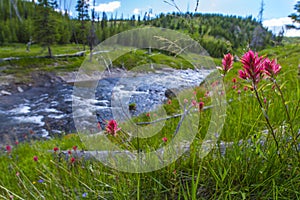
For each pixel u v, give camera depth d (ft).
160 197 5.35
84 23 103.45
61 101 51.49
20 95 56.18
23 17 150.61
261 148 5.63
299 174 4.50
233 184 5.19
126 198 5.21
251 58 4.19
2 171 12.05
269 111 6.95
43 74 72.69
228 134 6.31
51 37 98.22
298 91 7.41
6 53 99.55
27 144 20.33
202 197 5.06
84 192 6.05
